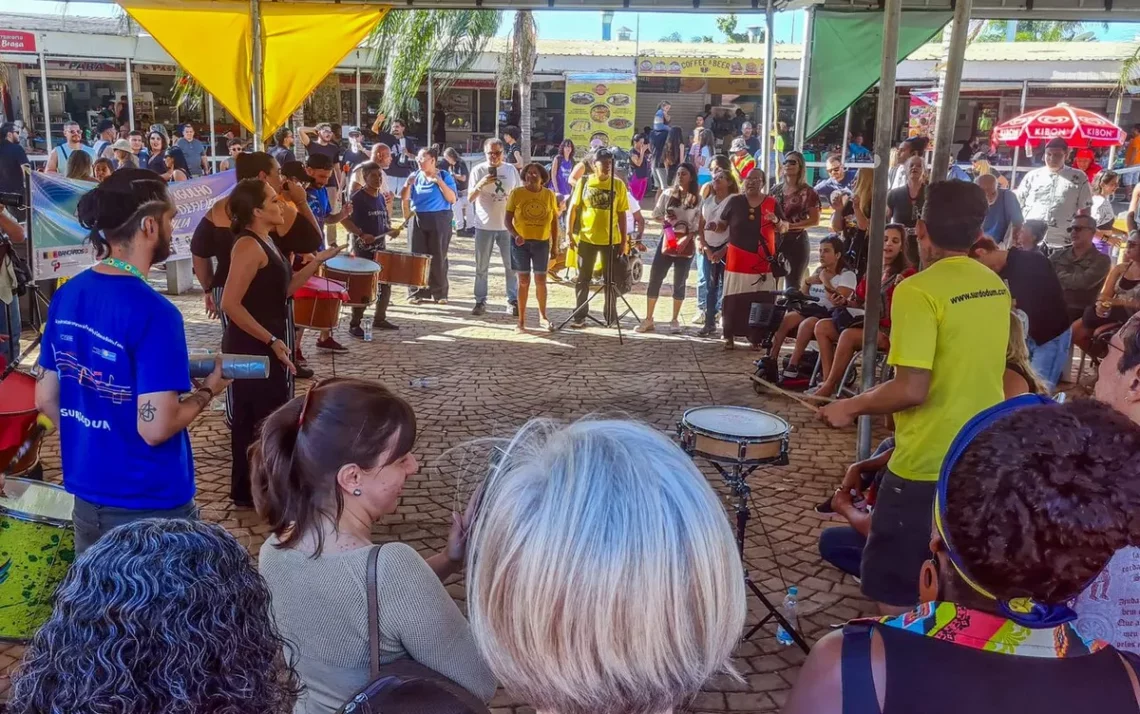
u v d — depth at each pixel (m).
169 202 2.55
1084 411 1.19
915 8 6.45
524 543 0.98
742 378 7.64
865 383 4.61
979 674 1.13
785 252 8.49
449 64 17.77
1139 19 6.14
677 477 1.01
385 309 9.14
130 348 2.47
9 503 3.05
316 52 6.34
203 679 1.03
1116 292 6.93
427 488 5.10
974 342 2.73
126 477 2.56
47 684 1.02
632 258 10.80
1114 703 1.11
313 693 1.68
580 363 8.03
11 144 10.91
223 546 1.14
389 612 1.63
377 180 9.02
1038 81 19.41
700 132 21.00
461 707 1.29
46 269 7.41
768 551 4.45
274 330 4.42
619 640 0.94
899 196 7.55
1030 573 1.10
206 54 6.25
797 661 3.47
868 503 3.46
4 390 3.30
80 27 19.34
